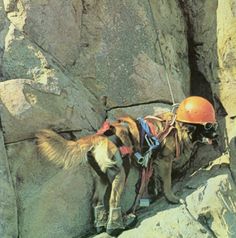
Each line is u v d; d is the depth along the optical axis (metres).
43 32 4.05
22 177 3.85
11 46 3.96
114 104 4.30
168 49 4.55
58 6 4.11
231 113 4.45
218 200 3.96
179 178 4.40
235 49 4.45
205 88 4.68
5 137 3.81
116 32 4.32
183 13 4.77
